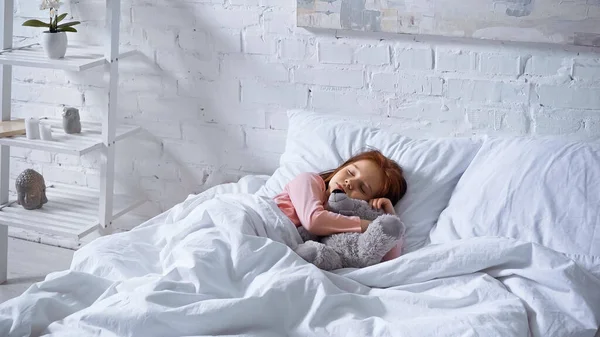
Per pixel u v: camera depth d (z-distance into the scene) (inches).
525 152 87.1
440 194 91.1
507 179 85.3
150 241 86.2
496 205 83.9
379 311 72.4
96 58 103.4
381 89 102.2
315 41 103.5
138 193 119.3
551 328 70.7
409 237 88.0
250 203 85.1
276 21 104.6
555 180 83.1
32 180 109.7
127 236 85.3
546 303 72.7
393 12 97.7
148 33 111.4
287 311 70.0
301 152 98.3
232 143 111.7
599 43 90.4
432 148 94.8
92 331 65.2
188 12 108.6
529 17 92.2
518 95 96.3
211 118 111.9
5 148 110.0
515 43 94.8
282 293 70.4
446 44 97.8
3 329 66.9
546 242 79.5
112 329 64.9
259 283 73.0
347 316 69.9
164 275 72.0
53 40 101.3
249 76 108.0
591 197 80.8
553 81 94.3
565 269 74.0
